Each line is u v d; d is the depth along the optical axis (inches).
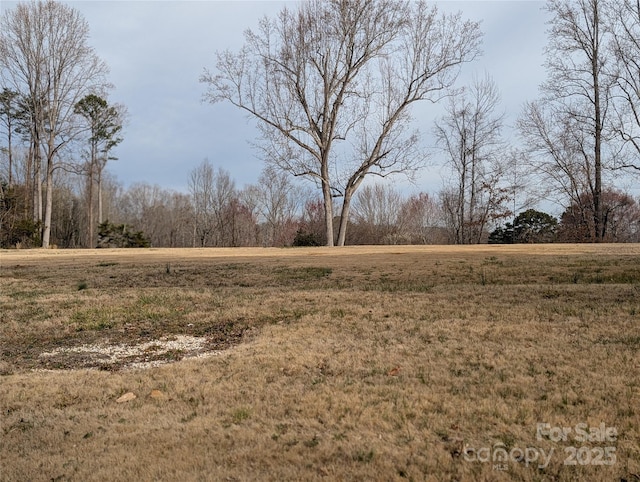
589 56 1236.5
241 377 219.8
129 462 147.1
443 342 255.6
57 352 283.4
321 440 155.3
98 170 1868.8
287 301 387.2
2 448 161.2
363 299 379.9
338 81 1104.8
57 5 1339.8
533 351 231.5
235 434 162.4
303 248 899.4
